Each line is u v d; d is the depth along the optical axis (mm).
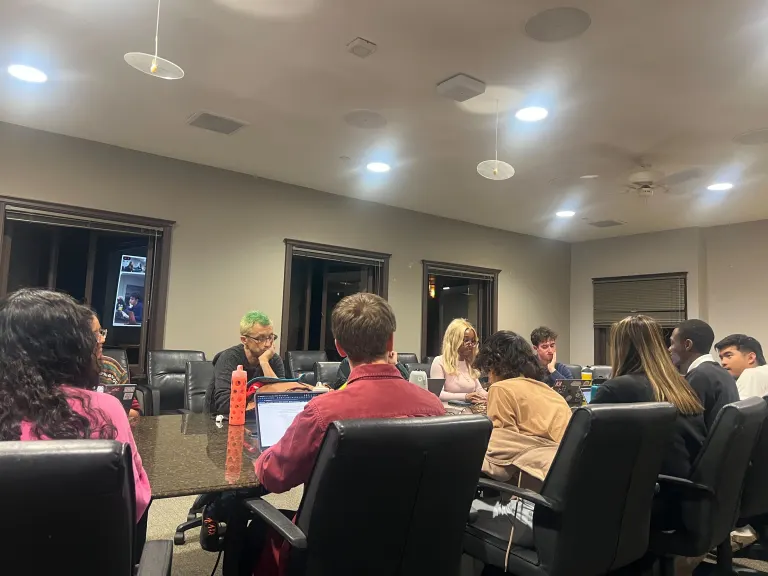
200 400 3465
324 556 1067
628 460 1502
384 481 1060
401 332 6215
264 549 1314
